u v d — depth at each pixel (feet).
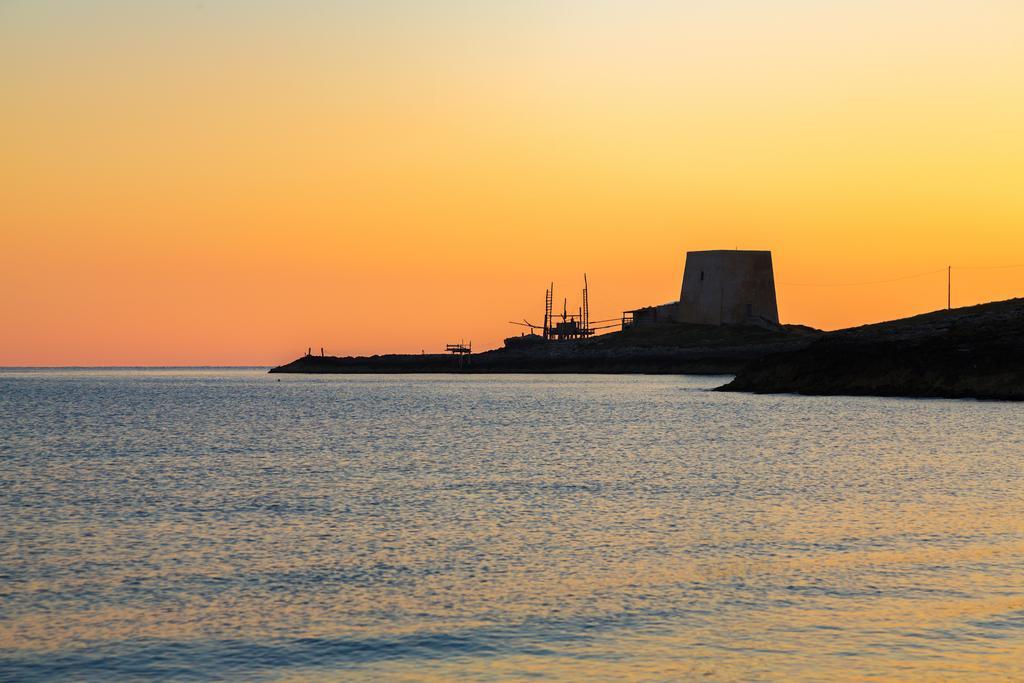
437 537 105.09
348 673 64.34
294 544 102.12
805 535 102.78
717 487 139.03
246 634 72.33
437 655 67.36
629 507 122.42
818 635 69.46
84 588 84.94
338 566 92.17
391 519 115.85
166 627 74.08
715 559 92.58
